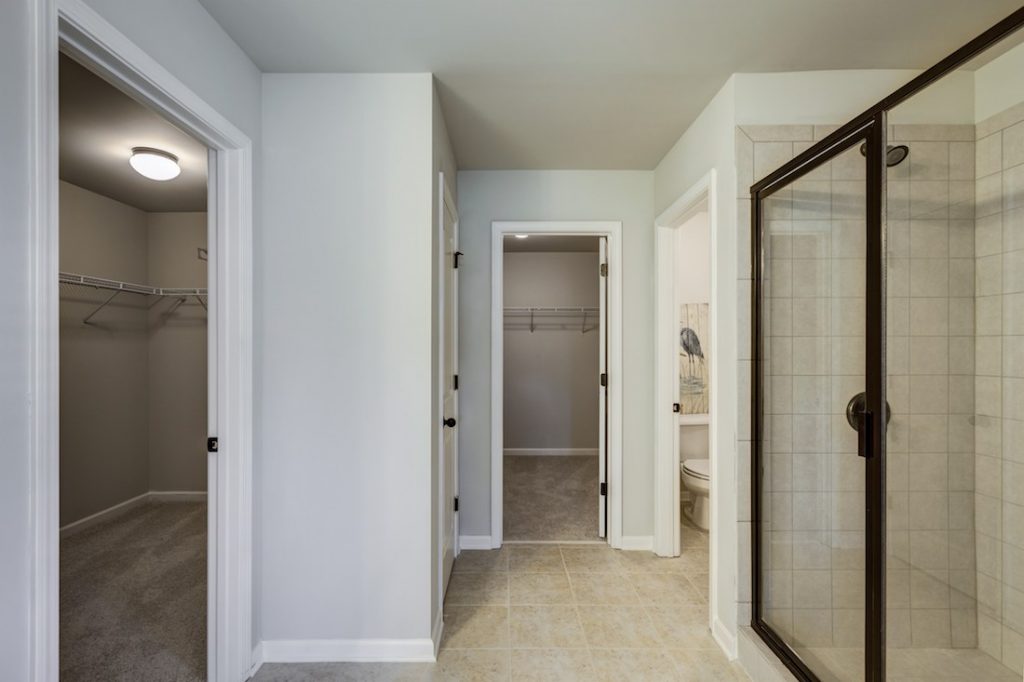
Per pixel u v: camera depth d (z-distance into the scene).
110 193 3.28
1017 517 1.46
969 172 1.43
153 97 1.31
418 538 1.82
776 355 1.77
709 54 1.71
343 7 1.46
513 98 2.04
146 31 1.22
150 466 3.71
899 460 1.47
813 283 1.67
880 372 1.44
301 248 1.83
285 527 1.82
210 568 1.68
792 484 1.74
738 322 1.84
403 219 1.83
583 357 5.37
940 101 1.41
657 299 2.75
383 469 1.82
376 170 1.83
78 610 2.14
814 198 1.64
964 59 1.18
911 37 1.62
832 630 1.63
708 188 2.06
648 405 2.84
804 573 1.70
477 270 2.85
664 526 2.73
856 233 1.55
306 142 1.83
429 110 1.83
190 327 3.72
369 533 1.82
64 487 3.03
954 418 1.47
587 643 1.93
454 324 2.63
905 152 1.42
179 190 3.21
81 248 3.19
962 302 1.46
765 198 1.81
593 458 5.20
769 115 1.85
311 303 1.83
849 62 1.78
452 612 2.15
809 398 1.70
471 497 2.84
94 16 1.04
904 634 1.45
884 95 1.84
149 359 3.71
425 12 1.48
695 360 3.56
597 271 5.36
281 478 1.82
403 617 1.82
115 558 2.67
